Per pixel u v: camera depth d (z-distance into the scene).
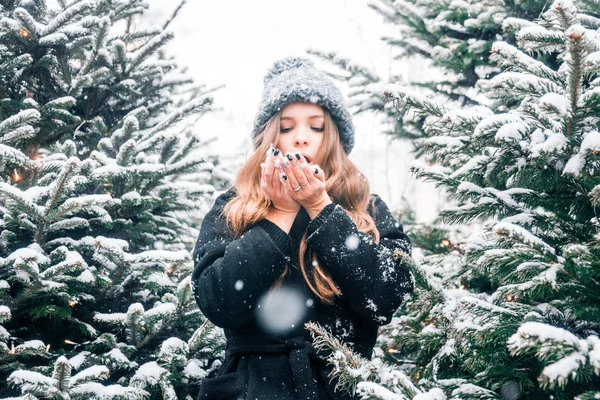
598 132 1.38
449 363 1.99
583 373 1.12
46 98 3.16
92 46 3.20
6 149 2.36
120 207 2.80
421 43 3.56
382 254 1.61
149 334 2.42
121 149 2.67
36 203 2.45
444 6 3.32
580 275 1.40
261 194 1.73
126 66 3.25
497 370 1.62
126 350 2.38
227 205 1.81
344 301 1.67
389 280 1.59
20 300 2.28
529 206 1.70
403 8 3.48
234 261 1.57
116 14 3.36
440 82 3.43
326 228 1.57
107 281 2.40
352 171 1.89
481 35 3.27
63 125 3.00
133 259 2.33
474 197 1.72
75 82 3.04
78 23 2.97
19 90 3.08
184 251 2.36
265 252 1.58
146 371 2.21
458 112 1.60
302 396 1.50
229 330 1.72
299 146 1.83
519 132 1.46
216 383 1.59
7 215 2.33
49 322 2.49
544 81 1.53
